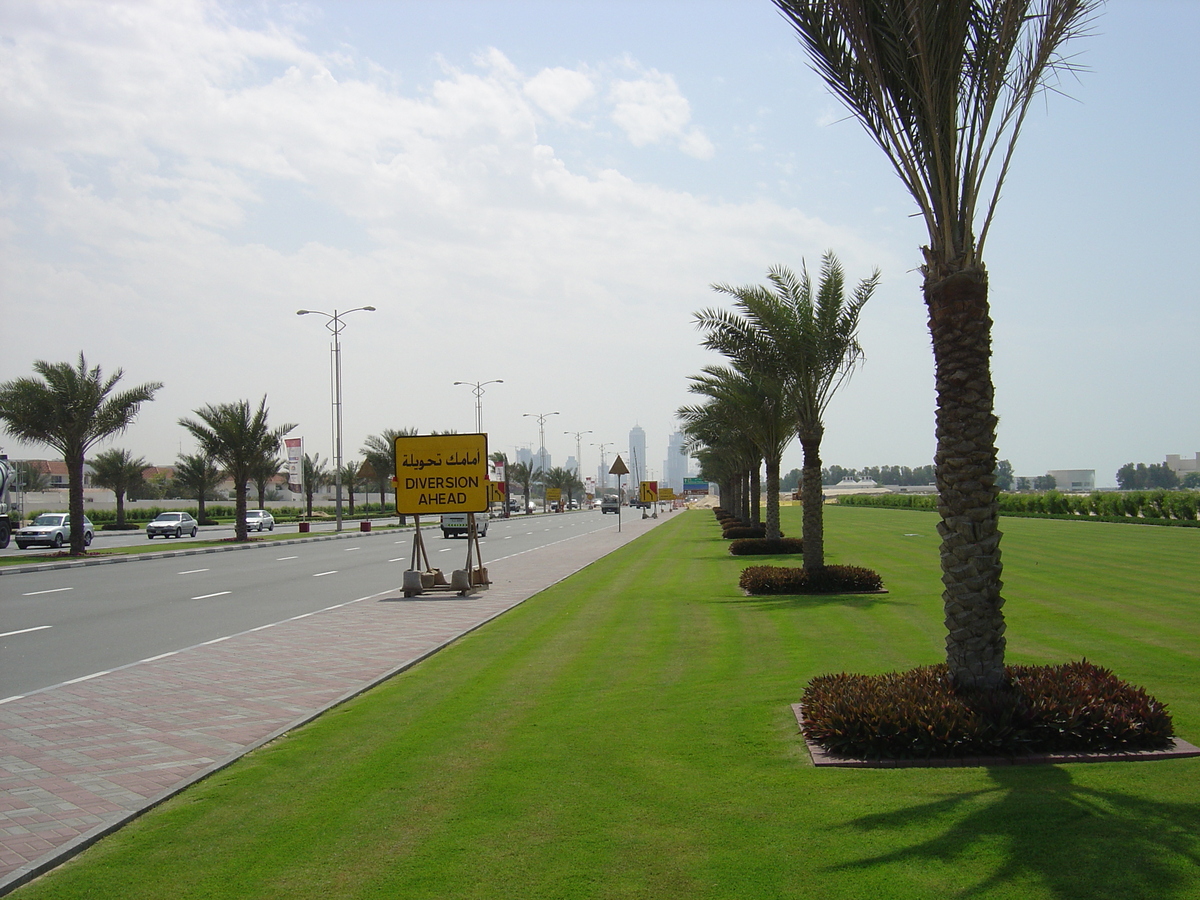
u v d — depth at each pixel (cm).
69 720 849
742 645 1138
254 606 1814
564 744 702
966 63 693
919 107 699
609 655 1105
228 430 4459
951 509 684
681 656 1078
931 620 1316
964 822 502
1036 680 683
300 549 4038
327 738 754
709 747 677
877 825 505
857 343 1858
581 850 489
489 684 956
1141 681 867
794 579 1709
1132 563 2208
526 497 10981
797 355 1819
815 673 938
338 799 590
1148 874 430
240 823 554
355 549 3981
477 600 1819
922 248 707
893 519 5747
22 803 607
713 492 17238
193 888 461
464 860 482
